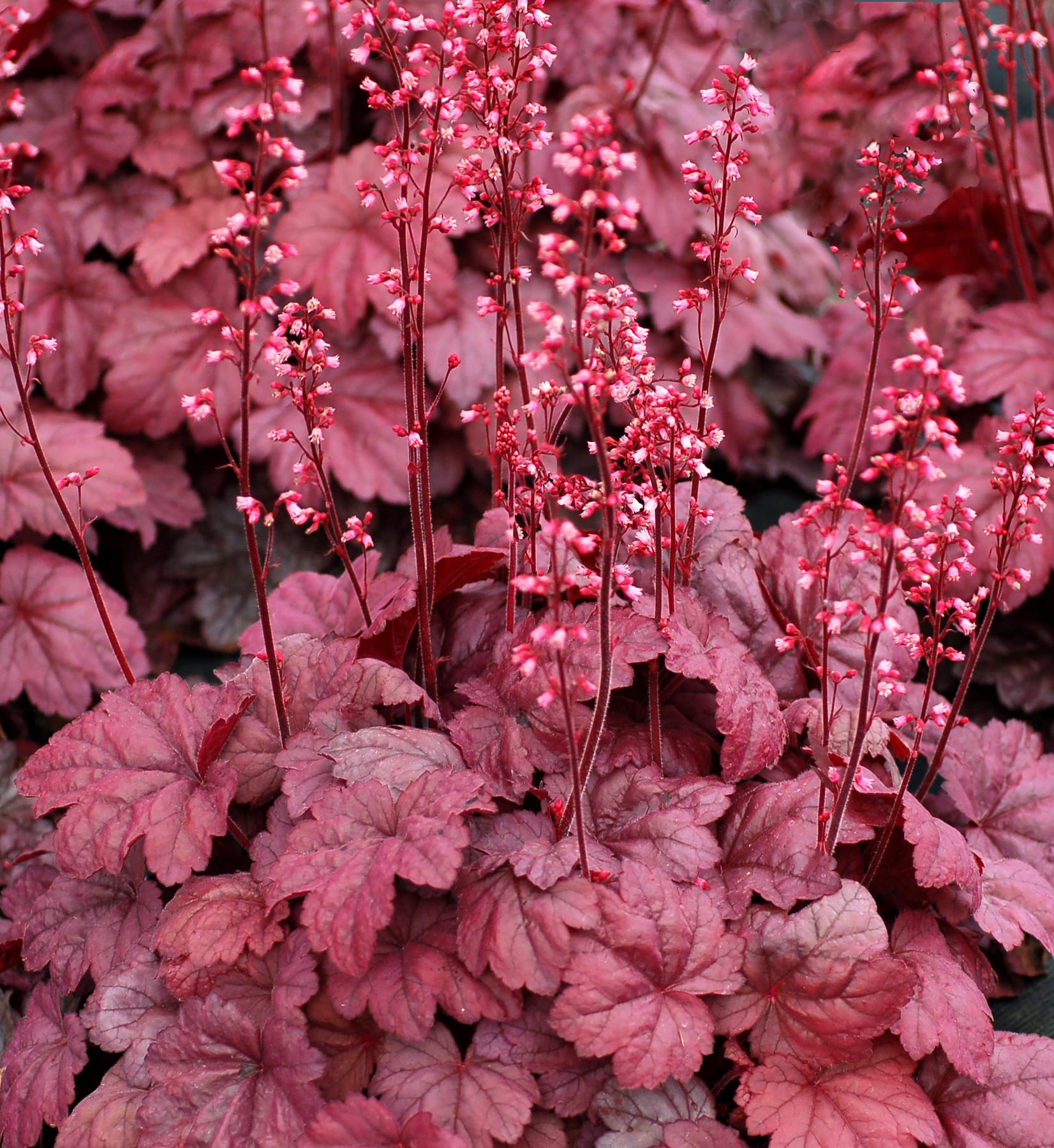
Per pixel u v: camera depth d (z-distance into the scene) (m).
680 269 1.97
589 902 1.57
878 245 1.58
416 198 1.87
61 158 1.98
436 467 1.95
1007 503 1.84
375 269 1.89
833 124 1.88
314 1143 1.54
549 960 1.56
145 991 1.62
